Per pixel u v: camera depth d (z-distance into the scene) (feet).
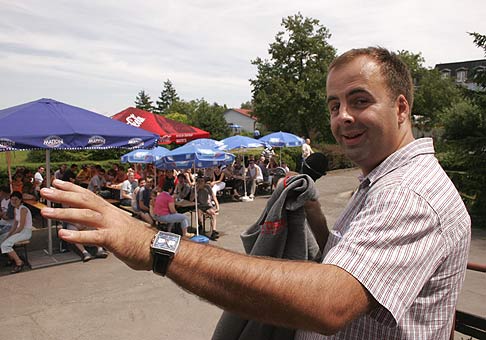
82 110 23.16
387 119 3.59
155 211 26.58
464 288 17.03
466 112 37.83
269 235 5.34
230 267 2.60
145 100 262.47
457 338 10.82
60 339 13.33
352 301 2.57
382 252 2.73
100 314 15.28
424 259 2.86
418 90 133.59
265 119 111.04
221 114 169.17
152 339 13.35
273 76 107.14
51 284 18.52
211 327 14.28
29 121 19.83
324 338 3.82
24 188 35.91
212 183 40.88
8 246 20.22
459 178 37.14
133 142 22.41
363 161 3.84
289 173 5.86
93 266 21.11
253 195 47.01
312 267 2.64
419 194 3.02
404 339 3.22
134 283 18.61
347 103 3.64
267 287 2.51
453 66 223.92
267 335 5.26
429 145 3.68
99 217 2.62
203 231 29.17
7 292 17.53
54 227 31.58
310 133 108.88
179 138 42.32
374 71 3.55
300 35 104.27
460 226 3.21
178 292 17.49
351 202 4.19
